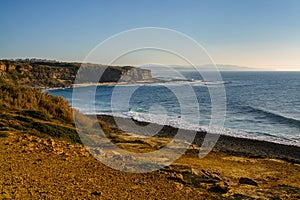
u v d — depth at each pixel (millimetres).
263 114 49531
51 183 7645
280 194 10977
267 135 33469
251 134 33625
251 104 63375
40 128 16594
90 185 8164
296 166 18594
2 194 6012
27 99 24219
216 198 9258
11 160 9258
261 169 17094
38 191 6770
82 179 8625
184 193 9180
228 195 9930
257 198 10039
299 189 12188
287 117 46438
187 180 11070
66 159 10844
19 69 119000
